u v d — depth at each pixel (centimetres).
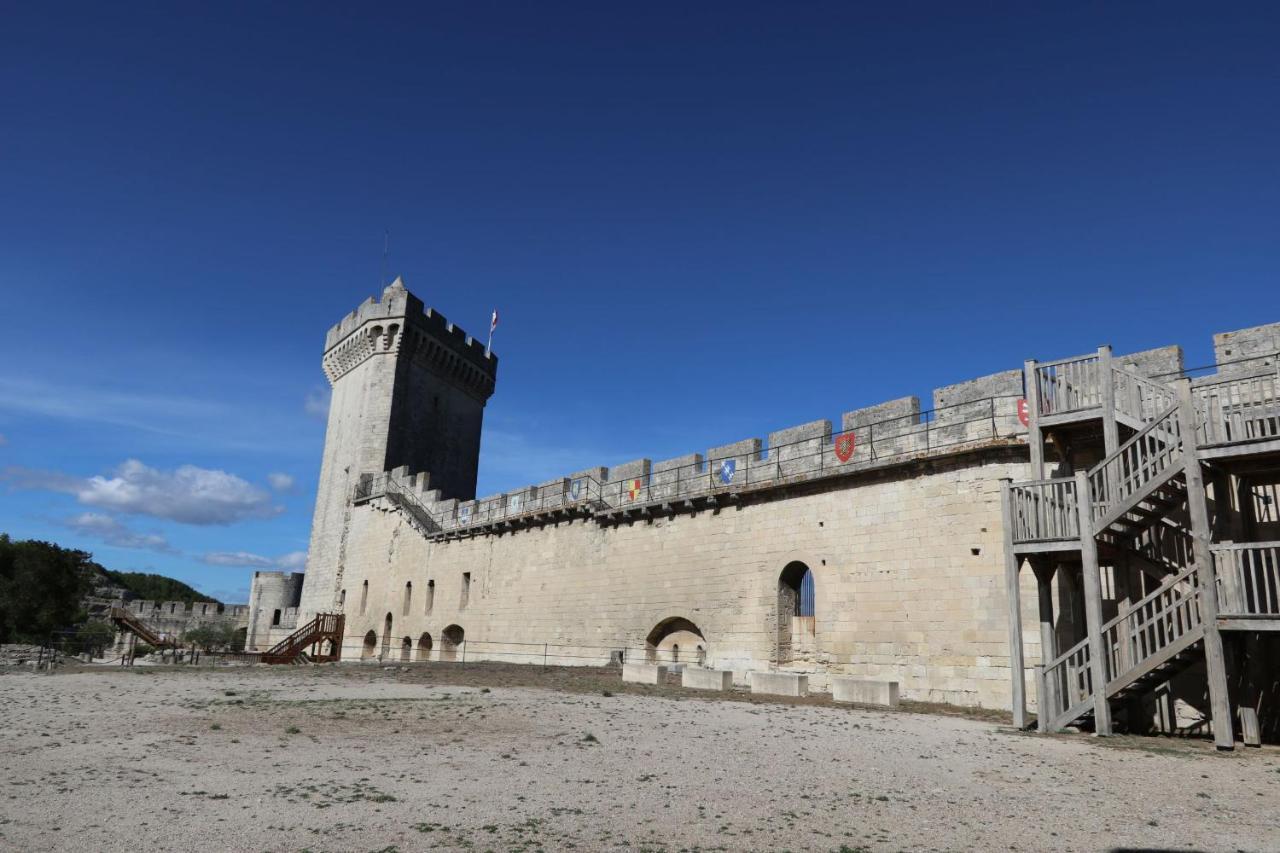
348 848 749
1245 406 1673
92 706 1719
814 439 2591
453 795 952
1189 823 873
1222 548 1398
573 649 3359
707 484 2936
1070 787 1043
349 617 5019
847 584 2377
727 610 2742
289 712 1614
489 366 6347
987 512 2095
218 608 7444
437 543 4444
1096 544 1546
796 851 762
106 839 762
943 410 2247
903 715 1773
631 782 1030
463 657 4016
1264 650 1598
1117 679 1473
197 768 1084
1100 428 1816
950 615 2112
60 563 6544
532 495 3844
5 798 910
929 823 863
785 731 1456
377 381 5459
